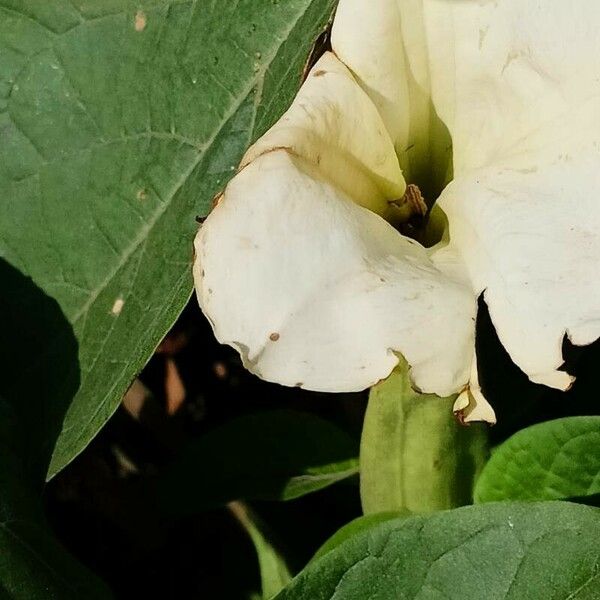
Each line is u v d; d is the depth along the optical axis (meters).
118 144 0.50
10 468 0.48
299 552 0.56
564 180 0.42
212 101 0.49
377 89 0.44
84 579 0.48
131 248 0.49
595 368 0.53
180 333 0.62
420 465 0.48
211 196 0.48
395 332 0.40
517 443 0.48
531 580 0.44
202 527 0.59
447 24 0.44
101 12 0.50
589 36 0.42
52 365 0.50
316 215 0.40
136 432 0.61
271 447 0.55
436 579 0.44
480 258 0.42
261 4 0.49
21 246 0.51
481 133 0.45
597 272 0.40
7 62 0.51
